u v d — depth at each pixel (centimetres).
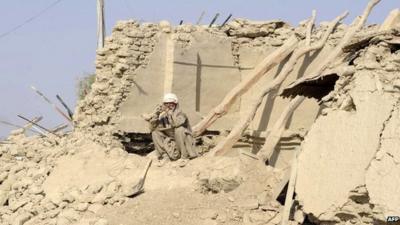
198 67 2244
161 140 1830
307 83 1551
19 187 1830
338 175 1323
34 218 1659
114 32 2181
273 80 2119
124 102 2147
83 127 2184
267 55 2286
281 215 1438
